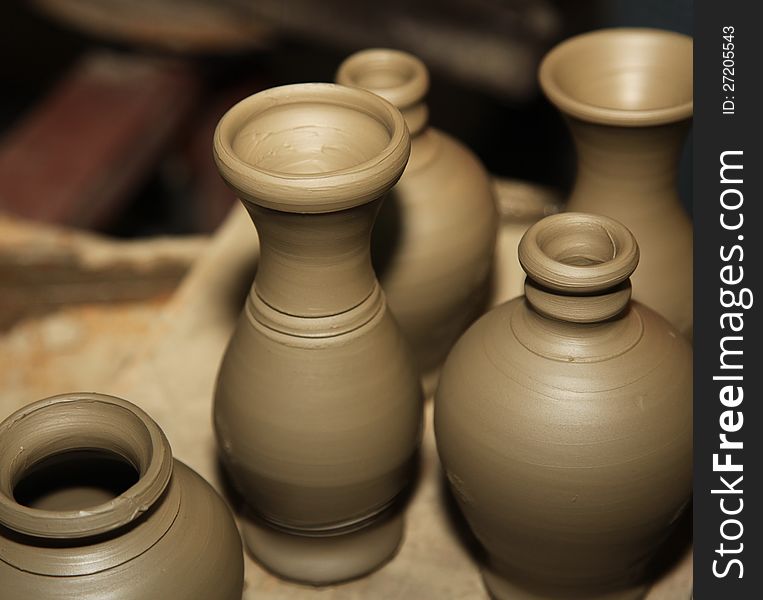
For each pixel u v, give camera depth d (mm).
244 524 1342
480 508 1153
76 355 2072
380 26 2418
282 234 1076
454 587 1320
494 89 2428
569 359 1094
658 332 1145
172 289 2115
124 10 2557
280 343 1142
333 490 1189
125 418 1028
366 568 1318
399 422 1188
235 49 2574
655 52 1399
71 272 2082
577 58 1400
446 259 1352
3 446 1009
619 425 1077
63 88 2596
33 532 934
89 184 2314
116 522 947
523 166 3137
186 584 1005
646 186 1309
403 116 1199
